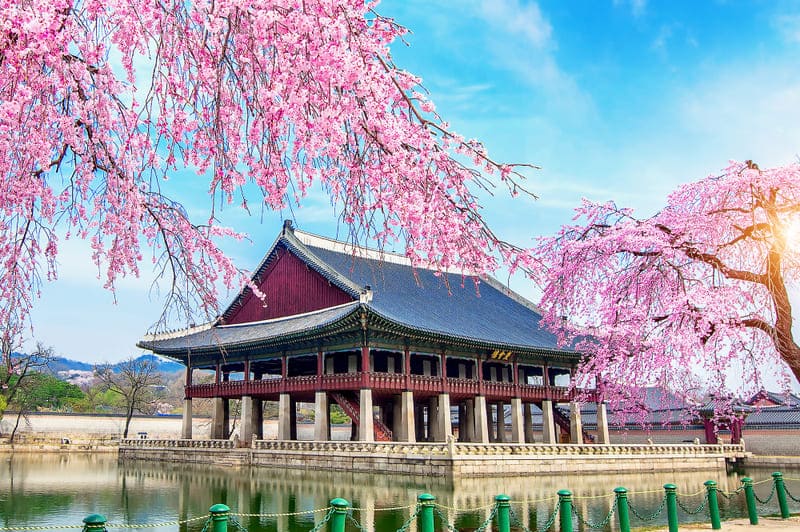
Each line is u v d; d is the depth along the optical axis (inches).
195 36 283.0
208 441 2132.1
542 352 2180.1
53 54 261.4
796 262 661.9
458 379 2027.6
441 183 320.8
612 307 716.7
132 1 269.4
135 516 984.9
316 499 1138.7
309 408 5211.6
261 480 1489.9
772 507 1127.0
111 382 3720.5
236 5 260.7
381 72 285.7
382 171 310.2
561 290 751.7
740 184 690.2
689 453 2031.3
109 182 331.6
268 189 314.3
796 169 664.4
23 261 351.9
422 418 2566.4
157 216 361.4
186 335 2432.3
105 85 293.9
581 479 1557.6
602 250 730.8
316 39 275.3
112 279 366.6
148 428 3467.0
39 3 239.1
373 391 1910.7
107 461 2379.4
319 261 2223.2
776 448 2429.9
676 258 713.6
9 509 1066.1
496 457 1530.5
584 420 2903.5
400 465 1562.5
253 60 293.4
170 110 297.6
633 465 1829.5
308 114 299.3
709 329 663.8
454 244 344.5
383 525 874.8
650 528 753.6
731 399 763.4
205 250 377.1
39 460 2475.4
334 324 1808.6
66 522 925.8
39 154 300.2
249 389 2178.9
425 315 2096.5
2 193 309.6
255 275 2447.1
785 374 706.2
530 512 979.3
